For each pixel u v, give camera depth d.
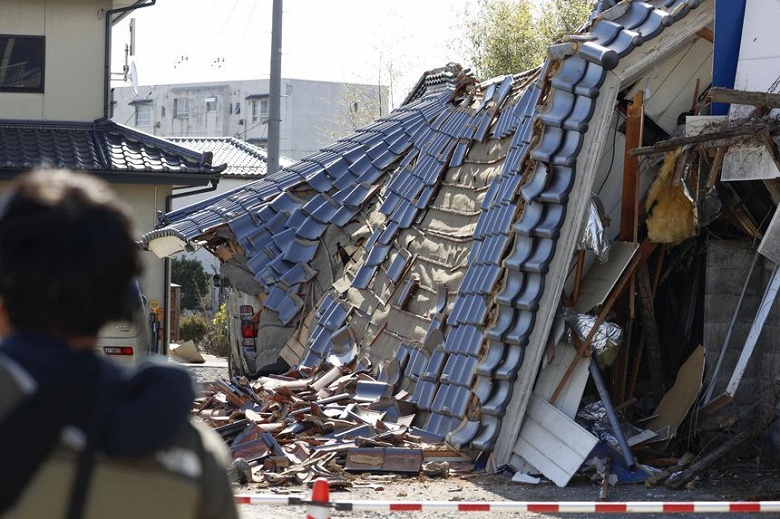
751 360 10.98
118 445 2.06
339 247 16.31
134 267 2.26
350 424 11.19
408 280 13.66
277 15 24.14
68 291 2.14
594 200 10.45
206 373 23.47
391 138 17.73
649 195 10.48
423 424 11.58
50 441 2.04
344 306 14.73
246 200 17.66
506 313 10.59
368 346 13.62
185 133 73.88
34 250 2.13
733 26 10.08
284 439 11.02
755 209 10.77
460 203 13.73
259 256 16.56
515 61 35.59
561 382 10.42
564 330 10.43
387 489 9.54
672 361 11.67
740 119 9.69
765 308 10.29
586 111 10.20
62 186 2.22
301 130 71.56
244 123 72.06
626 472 9.91
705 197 10.32
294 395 12.43
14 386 2.04
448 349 11.59
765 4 9.84
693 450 10.77
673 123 10.87
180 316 32.59
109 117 23.25
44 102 23.05
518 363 10.23
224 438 11.64
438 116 16.91
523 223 10.56
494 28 36.06
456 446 10.51
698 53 10.77
